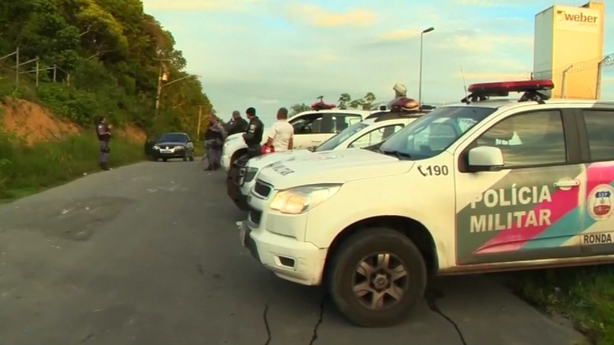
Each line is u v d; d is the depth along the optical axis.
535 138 5.07
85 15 44.62
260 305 5.22
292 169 4.94
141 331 4.57
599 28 31.30
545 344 4.38
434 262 4.81
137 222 8.99
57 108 28.05
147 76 55.97
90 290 5.58
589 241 5.04
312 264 4.52
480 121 5.06
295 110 28.78
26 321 4.75
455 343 4.40
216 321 4.81
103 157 19.62
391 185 4.64
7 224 8.62
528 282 5.58
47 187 13.43
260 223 4.93
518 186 4.86
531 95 5.57
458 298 5.44
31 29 34.22
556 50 31.05
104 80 40.59
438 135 5.32
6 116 22.19
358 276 4.62
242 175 8.59
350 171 4.70
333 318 4.90
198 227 8.70
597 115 5.25
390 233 4.64
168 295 5.47
